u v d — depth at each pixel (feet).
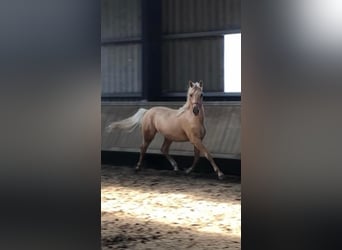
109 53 31.86
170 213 16.92
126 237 13.84
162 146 24.88
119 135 27.50
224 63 28.19
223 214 16.71
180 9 29.27
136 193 20.45
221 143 24.48
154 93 30.27
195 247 12.82
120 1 31.07
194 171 25.57
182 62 29.43
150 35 30.14
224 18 27.99
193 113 22.82
